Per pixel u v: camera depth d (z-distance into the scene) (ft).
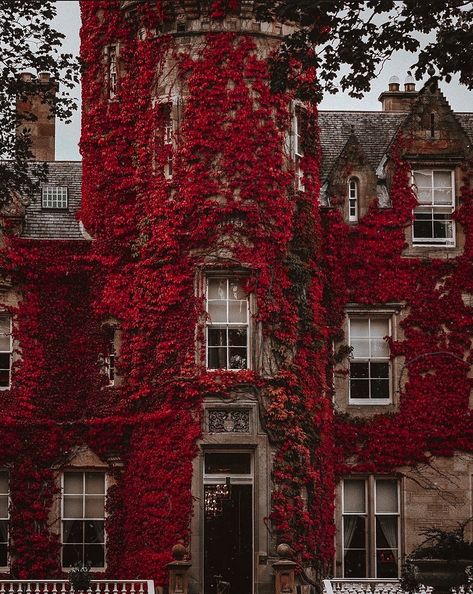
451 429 154.81
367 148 166.40
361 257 156.66
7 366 152.97
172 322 145.59
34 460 150.10
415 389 155.53
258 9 117.19
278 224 146.41
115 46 153.99
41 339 152.87
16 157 135.85
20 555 149.07
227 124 146.10
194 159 146.10
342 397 155.22
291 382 144.97
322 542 146.92
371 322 157.38
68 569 149.79
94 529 150.30
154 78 149.59
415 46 113.19
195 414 143.43
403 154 158.51
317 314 149.69
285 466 143.43
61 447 150.30
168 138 148.36
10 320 153.38
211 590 143.13
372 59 114.83
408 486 154.10
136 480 146.30
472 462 154.61
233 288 146.61
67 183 165.68
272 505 142.61
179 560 139.23
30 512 149.48
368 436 154.40
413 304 156.56
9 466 150.10
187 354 144.66
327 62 116.06
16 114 134.10
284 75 118.32
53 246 154.20
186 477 142.61
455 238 158.10
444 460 154.61
